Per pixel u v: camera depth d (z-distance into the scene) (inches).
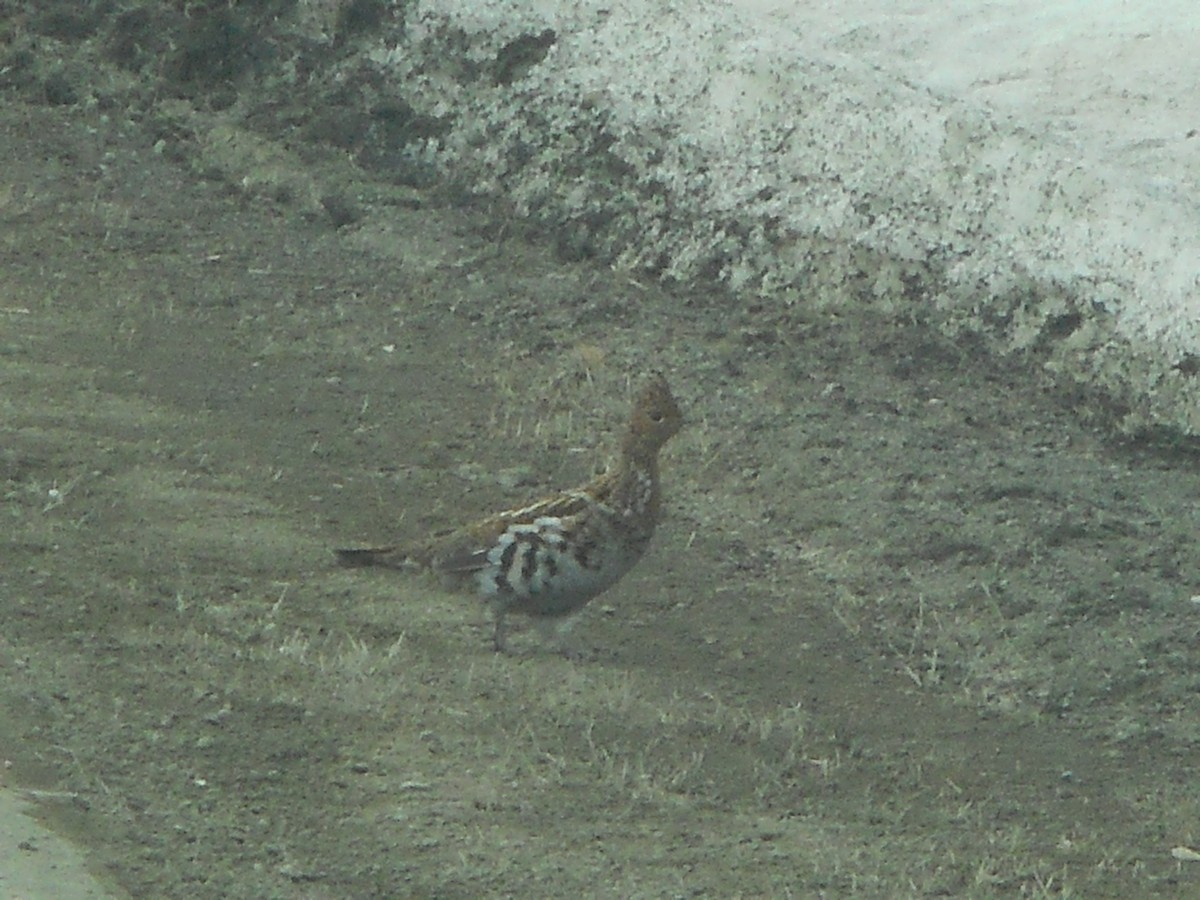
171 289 643.5
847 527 529.3
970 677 468.1
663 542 518.3
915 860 384.8
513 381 602.9
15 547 470.6
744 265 679.1
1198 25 748.6
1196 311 618.5
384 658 442.3
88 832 359.6
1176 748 442.3
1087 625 487.8
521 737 415.5
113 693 410.9
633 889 361.1
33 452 522.3
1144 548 522.3
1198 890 382.9
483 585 446.0
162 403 564.4
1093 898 377.1
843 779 416.2
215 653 434.0
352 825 374.6
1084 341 626.2
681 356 625.3
